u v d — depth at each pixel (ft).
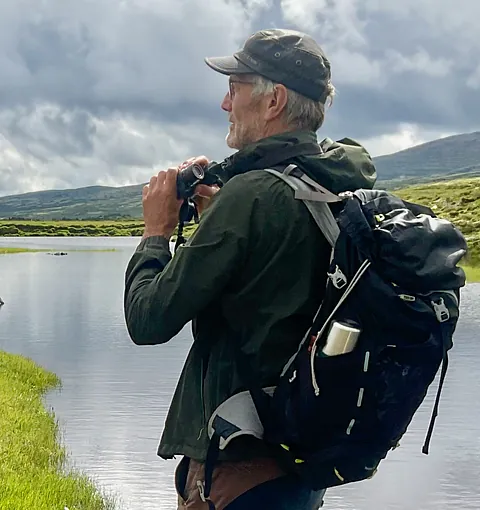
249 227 11.47
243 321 11.68
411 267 10.54
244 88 12.63
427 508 41.09
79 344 100.07
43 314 138.62
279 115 12.41
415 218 11.16
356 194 11.55
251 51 12.48
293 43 12.41
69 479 39.96
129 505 39.29
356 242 10.78
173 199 12.57
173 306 11.40
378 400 10.74
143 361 85.71
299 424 11.07
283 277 11.56
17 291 189.26
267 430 11.39
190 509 12.32
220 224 11.49
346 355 10.68
